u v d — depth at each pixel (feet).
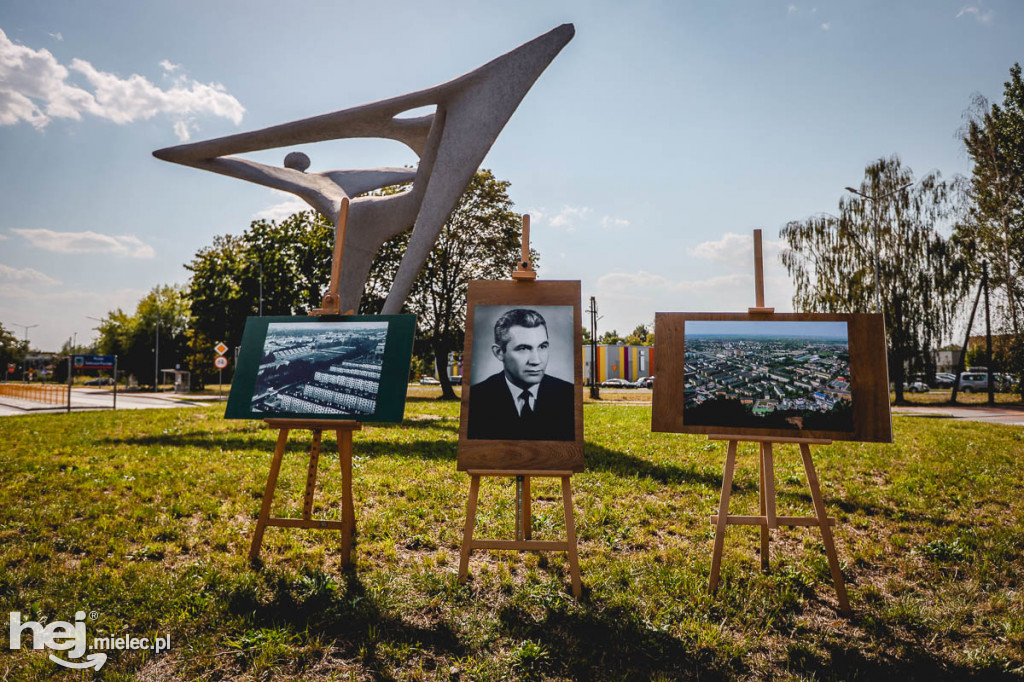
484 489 20.85
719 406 13.97
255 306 123.75
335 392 14.64
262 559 14.28
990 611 12.32
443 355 98.84
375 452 28.43
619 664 10.07
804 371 13.88
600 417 53.11
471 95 50.72
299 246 120.06
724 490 13.58
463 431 13.67
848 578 14.14
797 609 12.44
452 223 95.25
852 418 13.43
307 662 10.01
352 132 54.90
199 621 11.06
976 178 85.35
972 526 17.84
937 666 10.23
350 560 14.19
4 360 318.86
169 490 19.69
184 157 54.85
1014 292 85.61
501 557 14.85
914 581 13.99
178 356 187.32
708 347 14.35
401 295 52.42
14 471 22.58
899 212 88.94
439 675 9.69
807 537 16.66
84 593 12.09
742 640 10.98
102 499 18.66
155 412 57.16
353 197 69.21
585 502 19.47
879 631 11.52
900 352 90.22
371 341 15.26
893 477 23.77
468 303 14.80
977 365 177.78
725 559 14.83
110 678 9.34
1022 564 14.78
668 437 35.73
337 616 11.28
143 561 13.98
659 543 16.11
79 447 29.43
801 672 10.06
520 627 11.12
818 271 91.66
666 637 10.87
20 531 15.61
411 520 17.24
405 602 12.05
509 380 14.01
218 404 80.84
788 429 13.61
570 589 12.98
